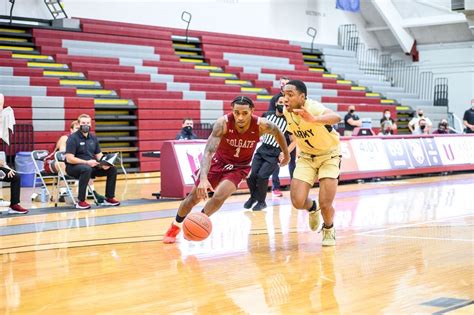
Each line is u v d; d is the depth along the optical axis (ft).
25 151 49.65
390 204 35.17
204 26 72.23
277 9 79.25
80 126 34.17
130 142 57.00
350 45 86.69
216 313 14.33
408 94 85.40
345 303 15.01
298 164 22.52
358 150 48.34
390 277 17.66
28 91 51.01
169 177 37.93
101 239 24.35
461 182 48.70
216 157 22.20
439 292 15.89
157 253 21.54
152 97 58.65
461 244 22.76
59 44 57.72
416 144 53.21
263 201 32.78
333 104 72.74
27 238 24.64
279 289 16.47
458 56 85.81
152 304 15.12
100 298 15.72
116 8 64.90
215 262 19.98
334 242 22.84
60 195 37.45
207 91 63.57
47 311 14.60
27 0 59.16
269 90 69.41
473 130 69.87
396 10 87.15
